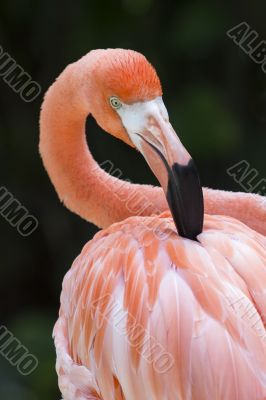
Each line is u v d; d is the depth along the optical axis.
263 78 13.09
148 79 5.77
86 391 5.75
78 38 13.13
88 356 5.66
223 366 4.78
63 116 6.89
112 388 5.35
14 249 13.71
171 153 5.43
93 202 7.00
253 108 13.20
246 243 5.40
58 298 13.81
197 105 12.80
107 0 13.07
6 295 13.93
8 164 13.27
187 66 13.27
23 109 13.37
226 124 12.65
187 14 13.09
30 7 13.22
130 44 13.21
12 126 13.34
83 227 13.79
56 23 13.20
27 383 11.18
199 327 4.88
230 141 12.61
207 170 13.17
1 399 10.98
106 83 5.90
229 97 13.20
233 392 4.75
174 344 4.88
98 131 13.05
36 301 13.90
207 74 13.30
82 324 5.70
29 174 13.33
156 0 13.17
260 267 5.23
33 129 13.36
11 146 13.27
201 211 5.32
